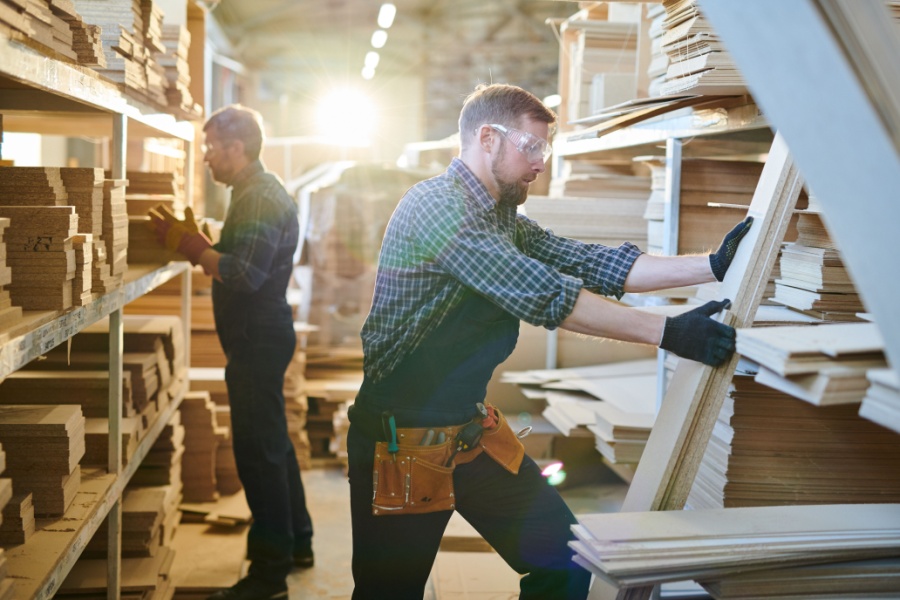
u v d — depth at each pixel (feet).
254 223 11.07
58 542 7.02
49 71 6.34
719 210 9.76
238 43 52.60
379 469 6.97
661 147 11.13
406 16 50.44
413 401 6.98
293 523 12.50
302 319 19.17
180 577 11.99
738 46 3.31
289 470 12.45
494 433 7.23
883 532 5.85
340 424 16.99
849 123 2.92
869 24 3.13
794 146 3.20
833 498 8.11
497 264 6.37
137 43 9.71
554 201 12.07
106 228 8.30
